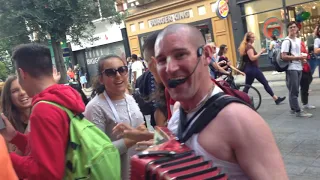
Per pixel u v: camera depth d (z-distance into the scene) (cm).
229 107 138
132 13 2012
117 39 2192
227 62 838
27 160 187
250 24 1549
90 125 203
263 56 1502
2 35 1087
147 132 241
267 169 131
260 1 1496
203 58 147
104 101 292
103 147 194
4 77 929
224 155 137
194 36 146
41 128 187
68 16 1062
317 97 831
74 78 2072
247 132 133
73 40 1166
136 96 316
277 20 1470
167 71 144
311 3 1373
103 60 294
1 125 239
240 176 138
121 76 291
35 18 1017
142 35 2008
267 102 873
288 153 498
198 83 144
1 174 131
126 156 260
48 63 221
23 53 216
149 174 129
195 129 143
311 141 532
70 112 197
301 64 671
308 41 1111
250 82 809
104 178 190
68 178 192
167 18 1853
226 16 1556
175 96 146
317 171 427
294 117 683
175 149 141
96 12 1181
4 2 1037
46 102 193
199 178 124
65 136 192
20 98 284
